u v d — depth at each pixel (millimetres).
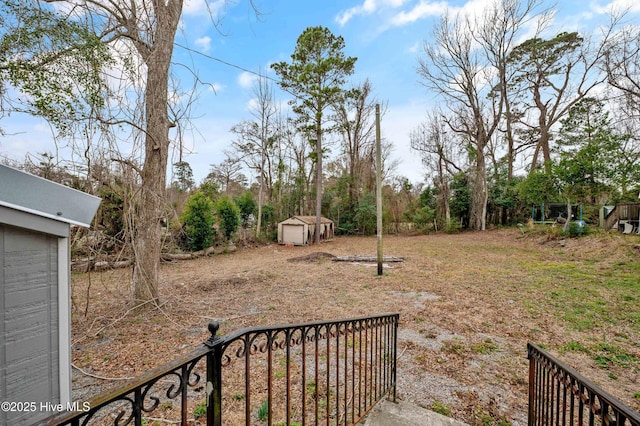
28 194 933
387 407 2436
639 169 9969
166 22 4508
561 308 4918
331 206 21031
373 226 20094
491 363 3271
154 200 4746
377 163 7906
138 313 4730
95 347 3559
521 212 18375
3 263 882
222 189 21312
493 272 7852
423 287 6555
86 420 686
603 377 2977
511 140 19703
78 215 1075
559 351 3518
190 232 11508
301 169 20250
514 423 2307
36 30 2793
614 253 8578
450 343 3770
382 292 6234
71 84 3080
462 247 12953
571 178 10742
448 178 20531
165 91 4586
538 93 18703
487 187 19328
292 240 15484
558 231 12117
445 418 2291
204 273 8305
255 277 7594
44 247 1000
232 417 2256
